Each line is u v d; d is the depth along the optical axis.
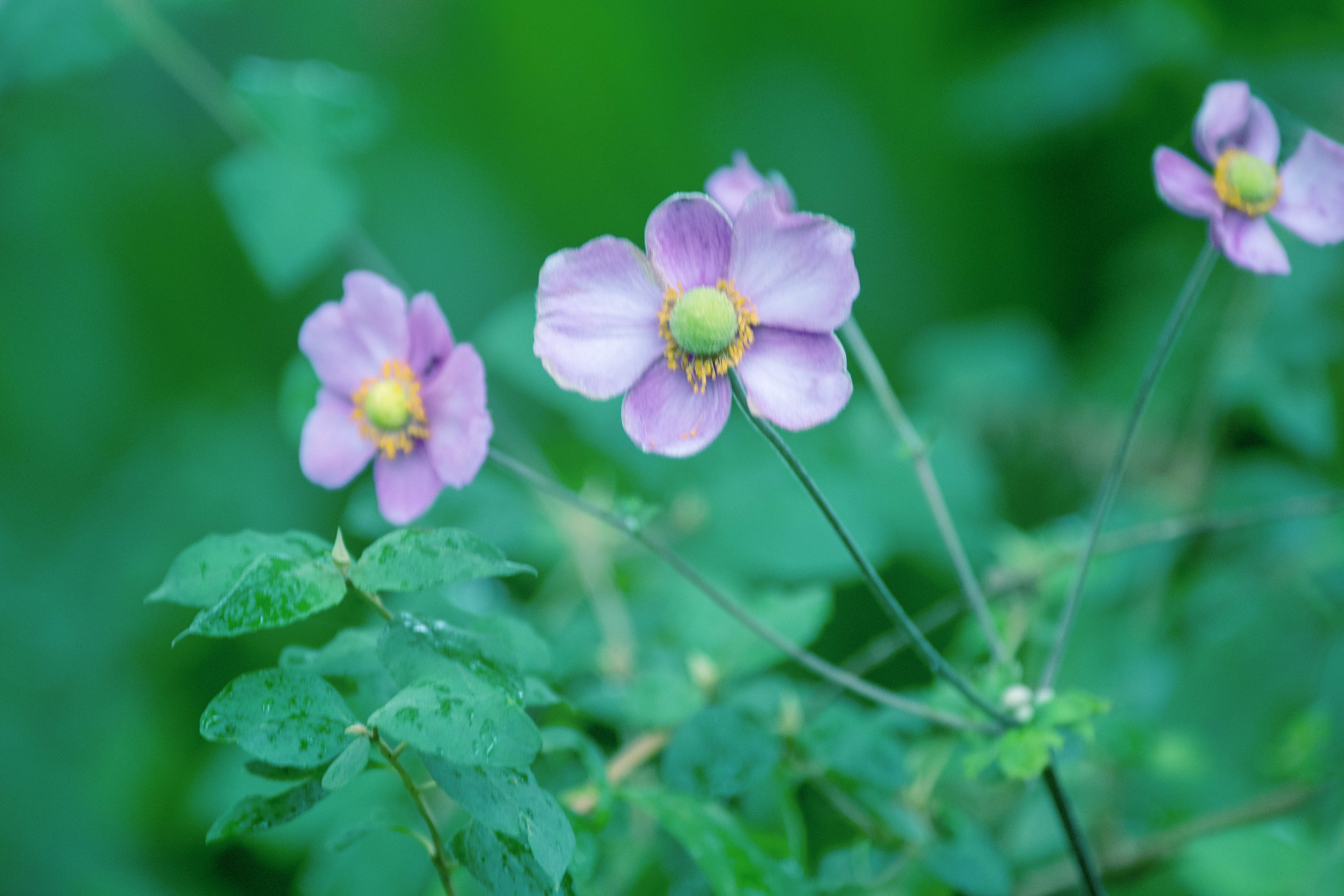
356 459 0.83
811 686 0.89
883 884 0.87
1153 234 1.40
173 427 1.41
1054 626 0.93
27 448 1.36
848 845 0.89
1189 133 1.26
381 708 0.77
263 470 1.40
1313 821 0.92
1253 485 1.01
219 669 1.26
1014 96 1.37
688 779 0.83
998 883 0.86
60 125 1.39
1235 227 0.83
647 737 0.86
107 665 1.25
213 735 0.76
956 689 0.82
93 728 1.21
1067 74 1.32
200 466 1.38
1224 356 1.05
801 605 0.88
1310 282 1.02
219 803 0.90
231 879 1.16
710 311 0.78
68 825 1.15
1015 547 0.94
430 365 0.82
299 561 0.77
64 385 1.40
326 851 0.87
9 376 1.38
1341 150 0.83
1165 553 0.98
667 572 0.94
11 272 1.40
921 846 0.86
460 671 0.77
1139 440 1.22
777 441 0.79
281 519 1.37
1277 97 1.19
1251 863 0.91
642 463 0.94
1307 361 1.01
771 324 0.79
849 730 0.85
